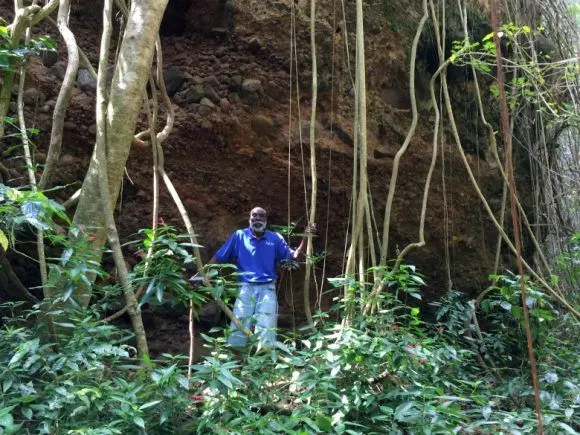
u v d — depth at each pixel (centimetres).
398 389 397
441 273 696
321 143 632
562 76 770
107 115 420
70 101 555
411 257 678
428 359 432
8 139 516
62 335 377
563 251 798
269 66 627
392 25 688
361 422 395
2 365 346
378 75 680
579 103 795
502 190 762
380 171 661
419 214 685
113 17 607
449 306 596
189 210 593
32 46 477
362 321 435
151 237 405
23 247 508
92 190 416
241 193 610
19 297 488
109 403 344
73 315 385
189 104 596
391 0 687
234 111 605
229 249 550
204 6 623
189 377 390
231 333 463
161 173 484
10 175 507
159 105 593
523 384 521
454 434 363
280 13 629
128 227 570
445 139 718
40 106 542
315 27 638
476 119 734
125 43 423
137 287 468
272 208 623
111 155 417
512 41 711
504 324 617
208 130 591
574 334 674
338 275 643
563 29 839
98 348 354
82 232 392
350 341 400
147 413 351
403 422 390
